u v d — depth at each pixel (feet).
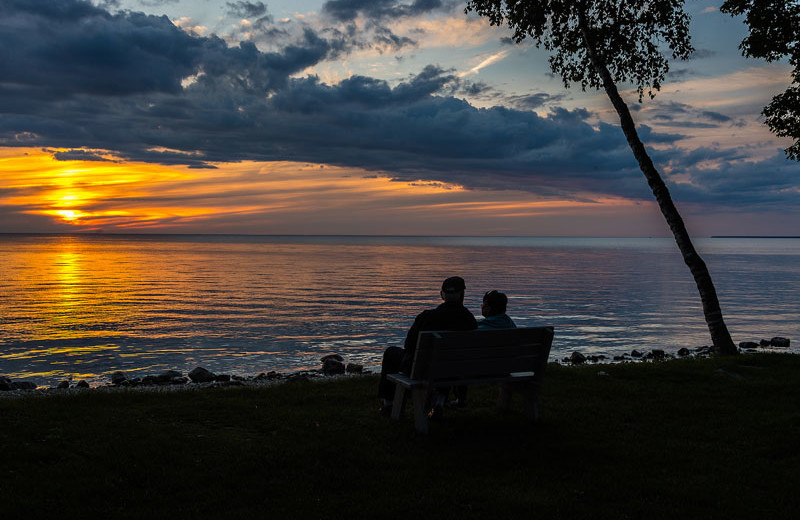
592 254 578.25
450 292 21.53
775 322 106.52
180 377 46.96
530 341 21.22
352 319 108.99
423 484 15.70
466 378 21.22
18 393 34.83
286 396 26.11
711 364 34.83
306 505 14.25
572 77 50.72
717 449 18.94
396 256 498.28
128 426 20.30
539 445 19.07
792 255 555.28
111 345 77.71
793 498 15.05
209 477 15.85
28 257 415.23
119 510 13.82
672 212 43.60
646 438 20.07
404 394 21.42
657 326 99.09
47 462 16.88
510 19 48.98
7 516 13.28
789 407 24.66
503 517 13.83
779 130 44.83
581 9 46.65
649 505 14.61
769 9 42.19
